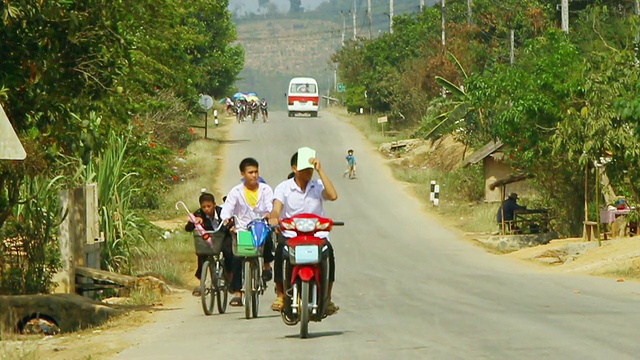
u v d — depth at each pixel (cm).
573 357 1864
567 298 3291
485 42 14562
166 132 10344
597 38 7506
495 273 5028
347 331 2452
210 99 13725
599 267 4769
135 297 3650
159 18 5784
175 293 4144
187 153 11075
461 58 14138
